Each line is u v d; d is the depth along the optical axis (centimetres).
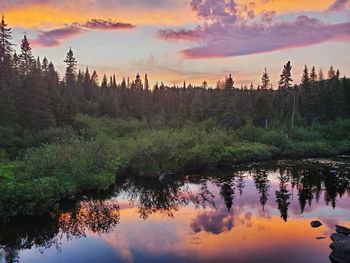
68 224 1895
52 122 4347
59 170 2445
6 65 5325
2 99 4000
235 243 1590
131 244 1599
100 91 9194
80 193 2448
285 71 7794
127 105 7538
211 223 1895
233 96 7906
